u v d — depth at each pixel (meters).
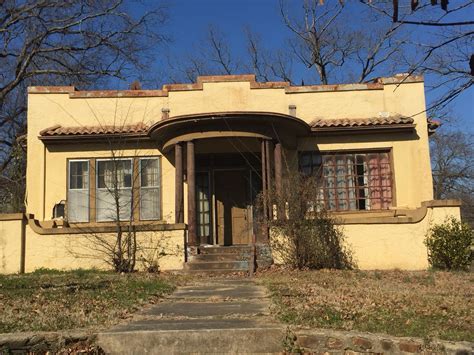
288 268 13.45
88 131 16.17
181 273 13.32
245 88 16.94
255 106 16.86
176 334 6.02
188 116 14.38
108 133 16.12
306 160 16.61
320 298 8.36
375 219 14.08
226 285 10.88
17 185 25.70
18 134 28.59
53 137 16.16
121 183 16.47
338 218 14.16
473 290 9.66
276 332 6.04
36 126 16.77
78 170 16.55
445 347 5.51
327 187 16.50
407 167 16.48
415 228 14.08
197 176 16.97
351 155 16.69
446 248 13.50
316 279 11.23
